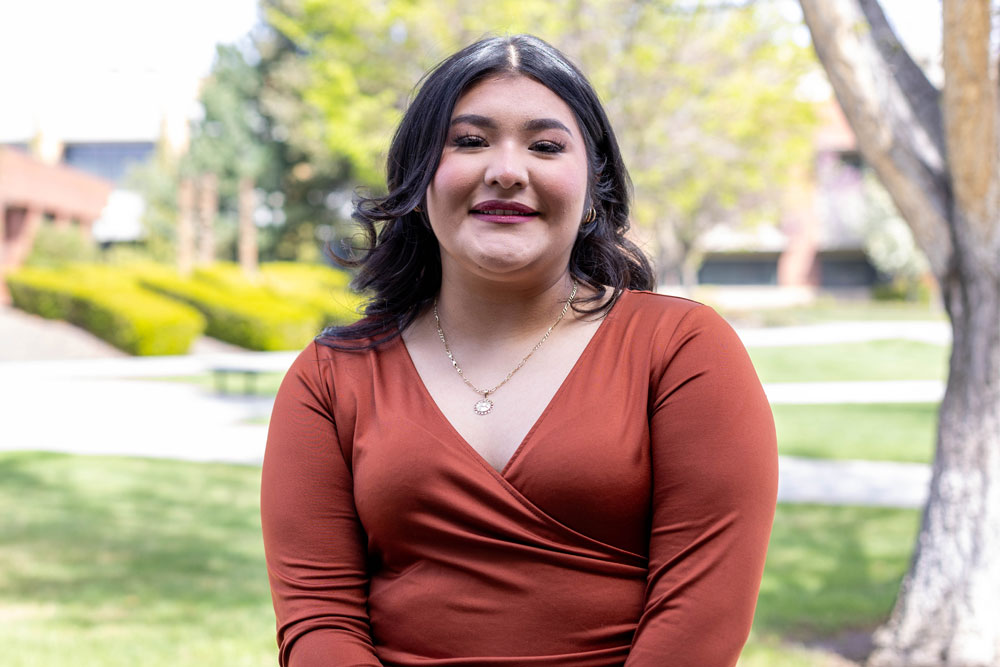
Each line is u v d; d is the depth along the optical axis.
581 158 1.64
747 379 1.55
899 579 5.93
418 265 1.81
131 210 40.41
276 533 1.65
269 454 1.71
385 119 17.25
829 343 23.17
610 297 1.70
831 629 5.08
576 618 1.50
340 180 36.56
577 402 1.55
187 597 5.69
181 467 9.63
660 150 18.03
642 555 1.55
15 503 8.12
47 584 5.94
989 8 3.81
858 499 8.16
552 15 15.12
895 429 11.78
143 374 17.81
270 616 5.34
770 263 44.19
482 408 1.60
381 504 1.57
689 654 1.43
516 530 1.50
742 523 1.48
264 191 37.59
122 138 43.06
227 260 37.25
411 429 1.57
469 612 1.52
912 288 41.03
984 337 4.41
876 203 39.75
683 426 1.52
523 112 1.60
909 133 4.31
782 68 17.28
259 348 22.53
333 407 1.68
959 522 4.54
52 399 14.55
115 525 7.41
